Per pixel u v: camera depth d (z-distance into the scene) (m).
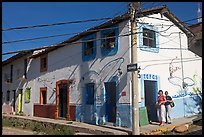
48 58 22.72
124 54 15.72
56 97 21.19
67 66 20.38
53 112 21.45
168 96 15.92
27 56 25.75
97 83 17.42
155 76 16.33
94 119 17.34
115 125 15.80
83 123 17.59
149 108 16.45
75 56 19.67
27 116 23.66
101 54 17.31
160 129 14.05
